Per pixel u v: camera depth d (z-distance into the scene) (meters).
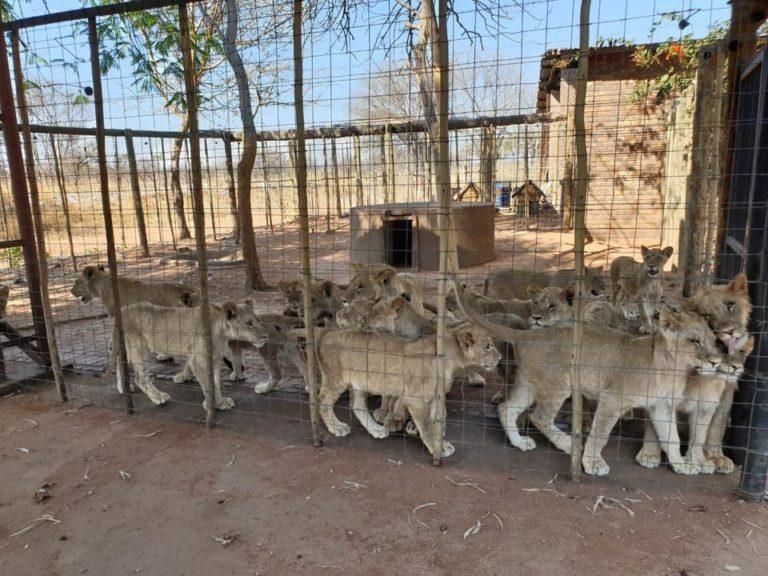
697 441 3.80
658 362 3.68
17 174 5.66
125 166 14.88
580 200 3.52
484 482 3.79
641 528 3.27
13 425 4.91
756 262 3.69
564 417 4.75
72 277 11.59
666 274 10.43
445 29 3.54
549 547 3.12
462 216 11.30
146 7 4.32
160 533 3.36
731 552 3.05
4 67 5.21
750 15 4.40
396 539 3.23
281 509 3.55
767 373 3.38
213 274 11.77
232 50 9.29
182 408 5.15
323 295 6.42
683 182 10.29
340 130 14.66
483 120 12.27
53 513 3.59
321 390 4.55
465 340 4.07
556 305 5.33
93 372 6.13
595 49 12.32
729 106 4.67
